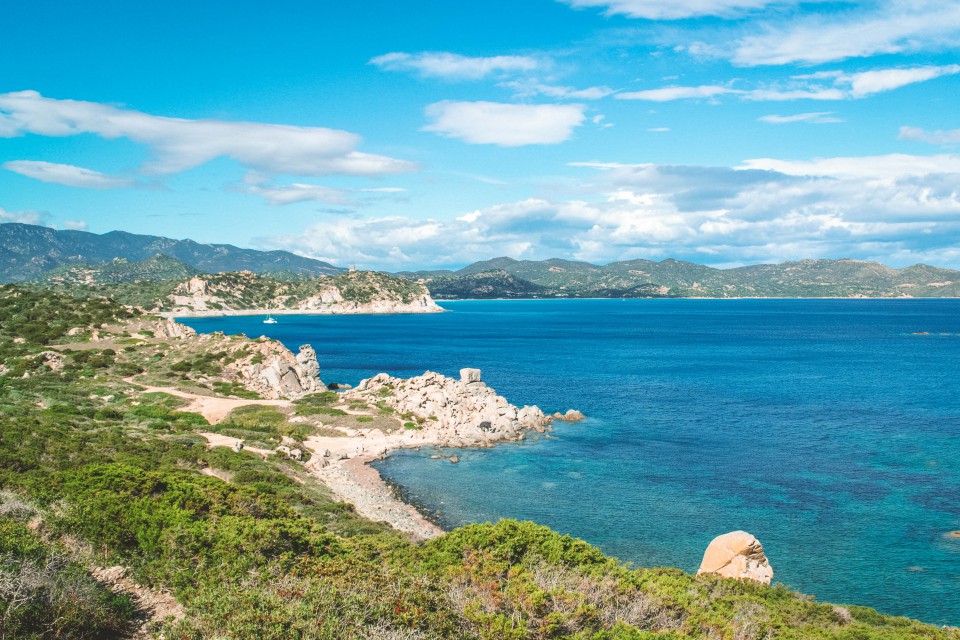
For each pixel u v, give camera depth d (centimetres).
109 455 3922
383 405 8031
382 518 4347
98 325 11062
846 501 4881
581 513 4659
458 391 8288
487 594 1820
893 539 4147
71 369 8325
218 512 2427
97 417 5925
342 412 7675
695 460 6097
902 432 7238
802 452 6372
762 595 2762
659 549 4016
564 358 15000
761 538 4162
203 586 1697
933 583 3559
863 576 3641
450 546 2530
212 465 4528
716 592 2628
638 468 5825
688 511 4694
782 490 5156
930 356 15225
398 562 2275
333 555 2258
